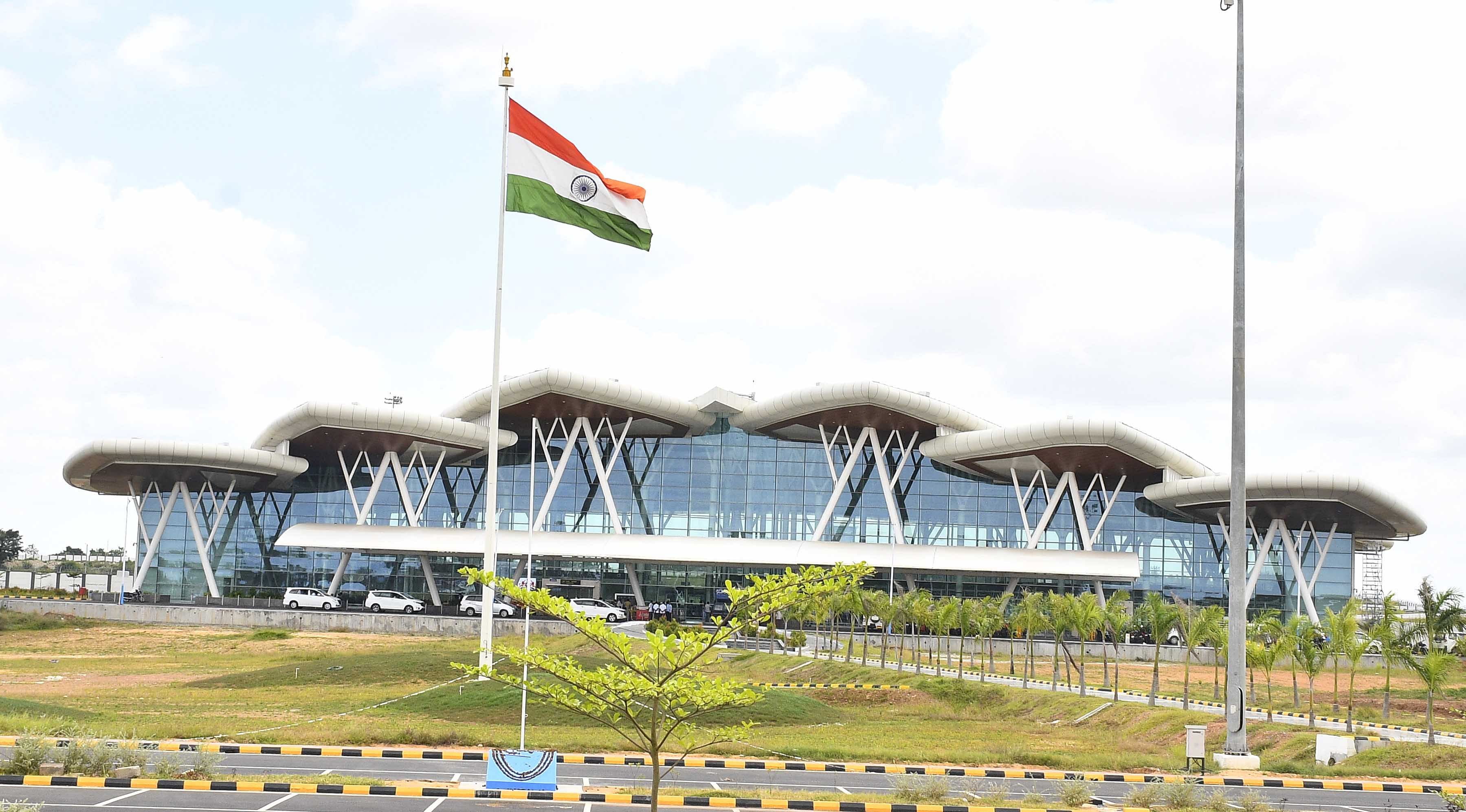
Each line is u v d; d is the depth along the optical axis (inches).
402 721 1572.3
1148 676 2696.9
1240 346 1233.4
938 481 3946.9
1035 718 1936.5
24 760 1013.2
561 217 1457.9
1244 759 1246.9
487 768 1055.0
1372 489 3255.4
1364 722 1862.7
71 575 6481.3
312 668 2234.3
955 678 2322.8
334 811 880.3
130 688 2065.7
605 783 1072.8
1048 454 3582.7
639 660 594.2
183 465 3727.9
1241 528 1245.7
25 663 2642.7
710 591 3885.3
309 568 4065.0
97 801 898.7
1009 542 3917.3
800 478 3986.2
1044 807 970.1
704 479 3993.6
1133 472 3693.4
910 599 2687.0
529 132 1465.3
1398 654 1787.6
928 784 1038.4
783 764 1229.7
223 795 944.3
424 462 4033.0
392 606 3698.3
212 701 1815.9
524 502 4037.9
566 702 599.5
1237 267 1237.1
